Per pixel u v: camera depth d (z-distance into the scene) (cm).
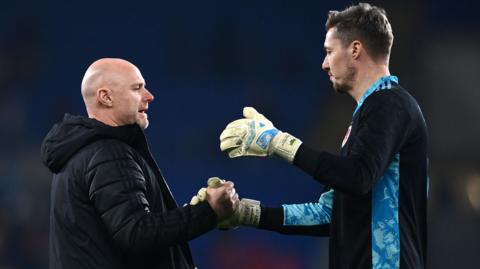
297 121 5053
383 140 1148
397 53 5197
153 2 5284
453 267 4397
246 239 4109
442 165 5056
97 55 5188
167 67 5172
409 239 1211
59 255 1216
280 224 1398
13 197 4431
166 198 1273
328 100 5078
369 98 1214
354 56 1262
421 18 5247
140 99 1271
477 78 5353
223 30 5244
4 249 4138
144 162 1227
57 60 5112
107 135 1200
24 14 5162
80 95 5044
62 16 5197
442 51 5453
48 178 4566
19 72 5000
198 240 4097
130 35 5231
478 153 5122
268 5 5306
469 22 5491
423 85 5184
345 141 1246
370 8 1273
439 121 5231
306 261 4106
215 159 4738
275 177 4519
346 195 1229
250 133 1210
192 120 5031
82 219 1183
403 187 1216
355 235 1214
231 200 1188
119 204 1136
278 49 5250
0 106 4875
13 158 4666
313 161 1151
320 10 5325
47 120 4928
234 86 5119
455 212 4597
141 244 1124
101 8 5250
